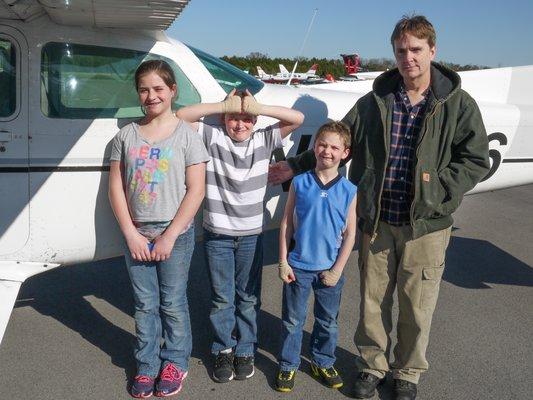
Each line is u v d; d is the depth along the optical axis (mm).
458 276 4223
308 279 2518
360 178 2432
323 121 3256
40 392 2570
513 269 4449
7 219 2480
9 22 2396
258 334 3166
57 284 3771
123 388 2625
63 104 2512
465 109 2262
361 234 2588
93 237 2652
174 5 2111
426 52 2211
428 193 2270
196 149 2365
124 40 2619
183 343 2604
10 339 3021
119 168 2396
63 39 2492
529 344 3182
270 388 2650
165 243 2336
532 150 4168
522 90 4332
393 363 2650
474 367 2898
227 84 3043
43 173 2486
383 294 2559
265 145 2553
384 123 2322
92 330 3166
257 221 2562
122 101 2625
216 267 2586
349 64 33688
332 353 2643
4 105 2422
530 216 6227
